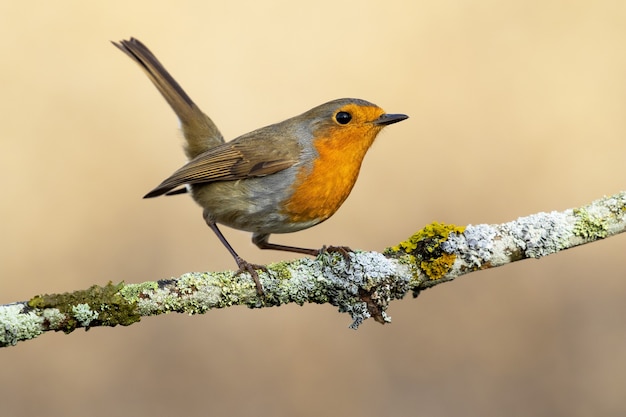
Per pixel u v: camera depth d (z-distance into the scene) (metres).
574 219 7.88
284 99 14.91
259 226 9.43
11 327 6.77
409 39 15.75
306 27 16.03
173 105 10.72
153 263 12.95
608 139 14.20
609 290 12.29
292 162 9.11
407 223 13.49
